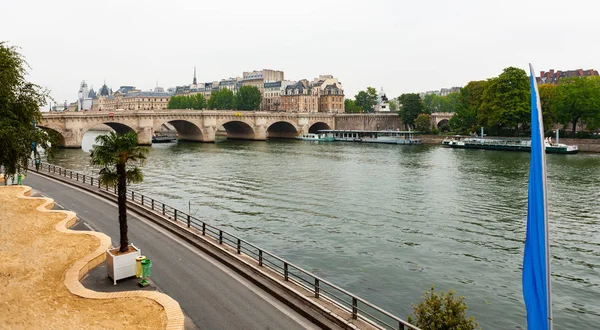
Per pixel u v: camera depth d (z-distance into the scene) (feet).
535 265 39.88
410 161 290.35
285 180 213.05
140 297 62.39
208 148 389.60
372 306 51.52
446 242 119.14
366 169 252.01
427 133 472.44
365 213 148.66
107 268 73.72
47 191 145.79
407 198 172.45
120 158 74.90
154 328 54.44
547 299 39.37
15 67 94.79
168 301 60.95
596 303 85.71
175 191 183.11
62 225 97.55
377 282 93.04
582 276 98.22
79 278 70.59
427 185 199.93
